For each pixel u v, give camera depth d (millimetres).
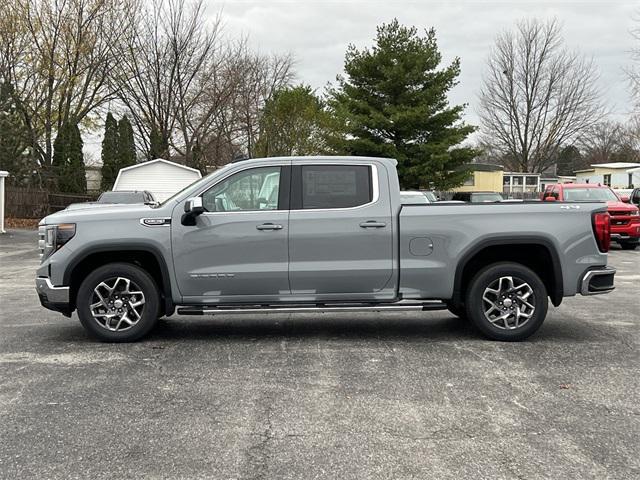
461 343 6375
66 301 6258
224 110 39750
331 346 6277
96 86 37594
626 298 9320
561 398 4648
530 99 55719
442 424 4137
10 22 32844
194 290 6246
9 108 31438
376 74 33938
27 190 30672
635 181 47219
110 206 6766
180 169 31781
